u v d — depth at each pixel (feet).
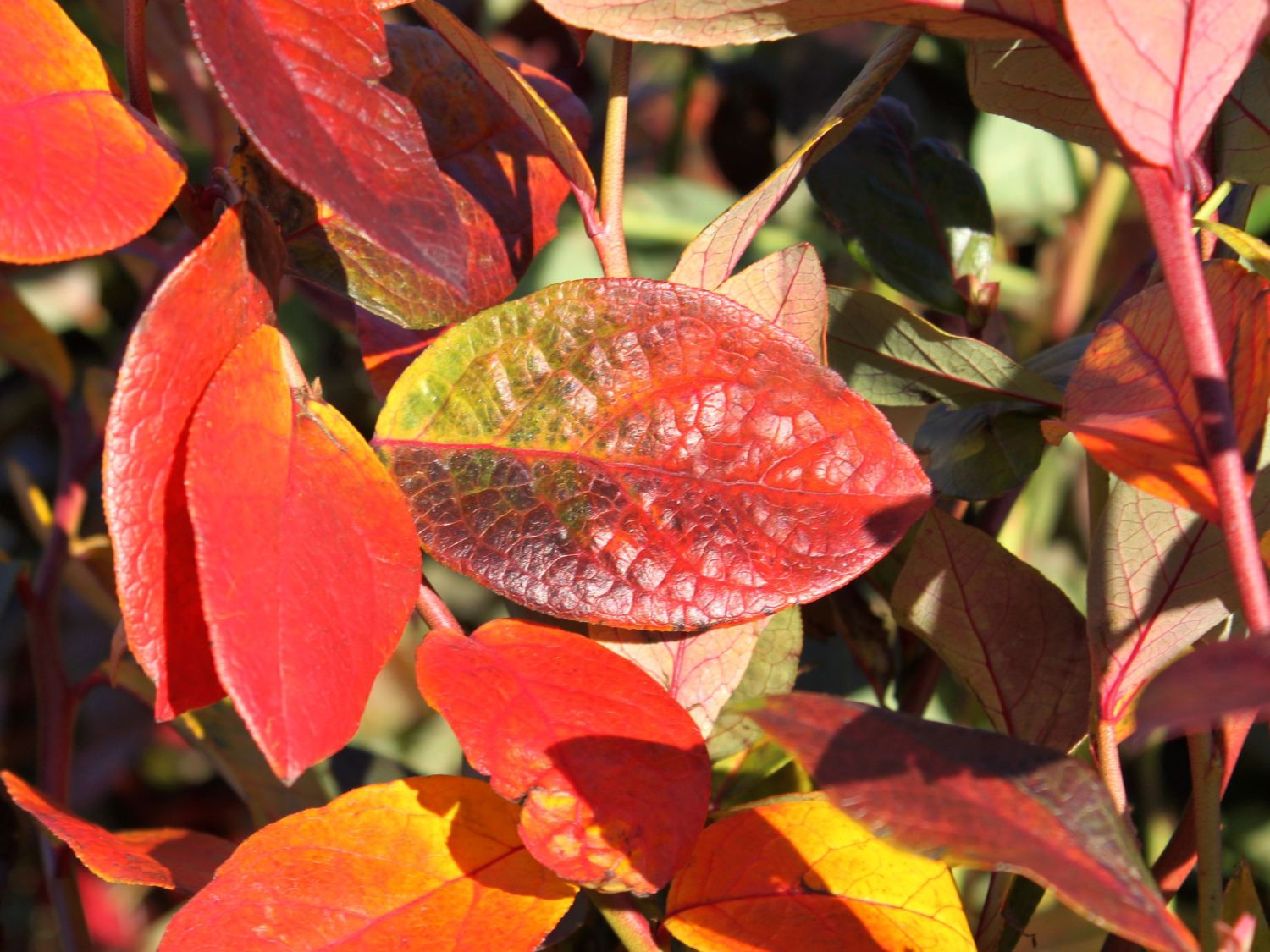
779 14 1.18
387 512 1.13
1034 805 1.05
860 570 1.15
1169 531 1.21
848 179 1.54
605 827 1.11
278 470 1.10
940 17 1.17
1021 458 1.33
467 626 2.60
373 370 1.33
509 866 1.15
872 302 1.34
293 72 1.08
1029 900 1.29
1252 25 1.09
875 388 1.38
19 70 1.09
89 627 2.64
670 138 2.83
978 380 1.34
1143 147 1.09
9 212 1.06
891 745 1.05
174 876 1.25
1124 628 1.22
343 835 1.15
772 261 1.24
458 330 1.18
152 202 1.09
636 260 2.92
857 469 1.16
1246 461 1.14
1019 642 1.28
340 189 1.07
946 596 1.28
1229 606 1.21
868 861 1.18
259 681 1.06
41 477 3.03
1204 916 1.21
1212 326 1.09
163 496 1.09
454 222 1.08
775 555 1.16
